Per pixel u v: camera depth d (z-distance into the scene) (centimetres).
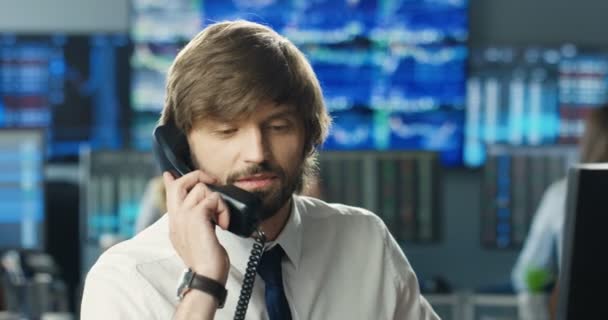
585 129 382
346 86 686
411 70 684
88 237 529
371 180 523
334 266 212
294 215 208
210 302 183
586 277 192
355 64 685
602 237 191
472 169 675
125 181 529
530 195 534
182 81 191
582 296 193
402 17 683
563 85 673
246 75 186
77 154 677
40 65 680
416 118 685
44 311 477
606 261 191
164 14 682
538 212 495
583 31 716
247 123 187
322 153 522
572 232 192
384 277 215
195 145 193
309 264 209
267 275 202
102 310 193
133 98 683
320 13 682
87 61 682
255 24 196
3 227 546
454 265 603
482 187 538
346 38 683
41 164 545
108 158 530
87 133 681
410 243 527
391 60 684
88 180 529
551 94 674
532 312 482
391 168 525
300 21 684
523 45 675
